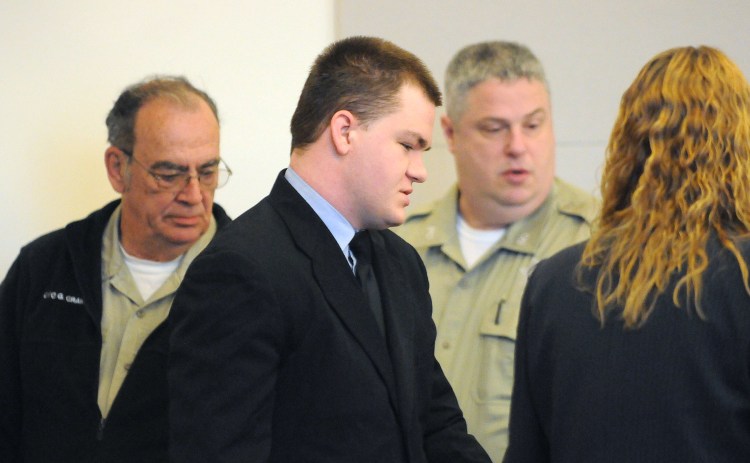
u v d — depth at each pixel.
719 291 2.93
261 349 3.09
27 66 6.03
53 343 4.27
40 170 6.05
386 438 3.28
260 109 6.25
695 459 2.90
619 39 5.98
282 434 3.19
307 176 3.42
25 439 4.30
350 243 3.50
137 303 4.39
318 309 3.24
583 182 6.01
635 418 2.99
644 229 3.13
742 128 3.11
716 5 5.92
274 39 6.25
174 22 6.18
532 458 3.43
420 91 3.39
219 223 4.65
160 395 4.16
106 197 6.14
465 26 6.09
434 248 5.30
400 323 3.54
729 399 2.89
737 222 3.05
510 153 5.07
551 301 3.31
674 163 3.14
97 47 6.10
